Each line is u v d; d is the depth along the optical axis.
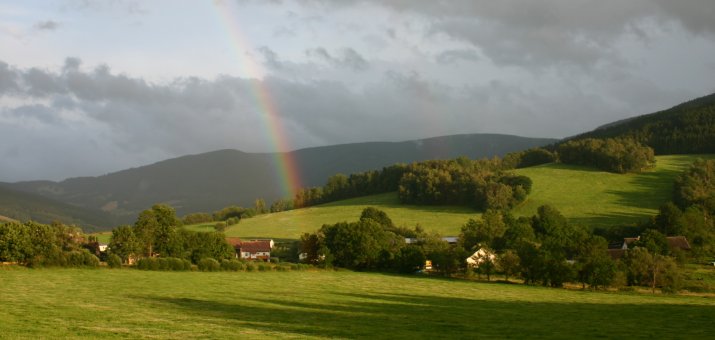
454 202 186.50
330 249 113.94
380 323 51.28
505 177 183.88
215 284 81.31
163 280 83.69
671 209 131.00
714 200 147.62
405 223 169.50
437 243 123.44
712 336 47.97
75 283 77.38
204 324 47.53
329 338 42.34
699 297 82.56
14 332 41.84
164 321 48.69
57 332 42.25
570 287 92.19
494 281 98.31
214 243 111.88
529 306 69.56
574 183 185.50
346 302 66.31
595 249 96.31
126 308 56.31
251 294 71.38
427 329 48.72
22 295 64.25
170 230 113.88
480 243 111.94
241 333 43.53
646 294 85.44
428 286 88.75
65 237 116.75
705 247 123.56
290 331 45.28
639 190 174.62
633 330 51.00
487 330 49.09
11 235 91.94
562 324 54.25
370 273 107.00
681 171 186.12
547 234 134.50
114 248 111.06
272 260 124.62
